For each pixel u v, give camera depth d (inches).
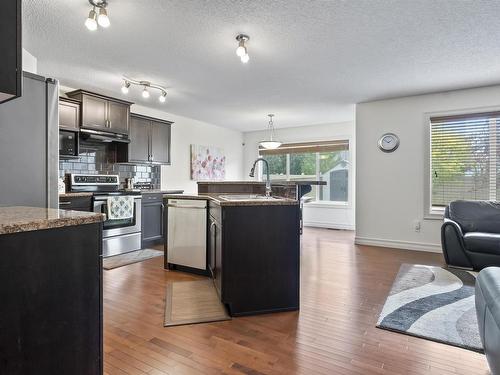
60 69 139.4
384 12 93.0
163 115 224.1
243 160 311.3
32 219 43.0
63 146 152.5
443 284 118.6
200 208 131.3
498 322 50.9
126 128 180.7
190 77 149.9
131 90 171.9
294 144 284.4
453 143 173.3
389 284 119.6
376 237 192.1
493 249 132.6
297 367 66.9
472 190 169.3
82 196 152.0
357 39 110.3
